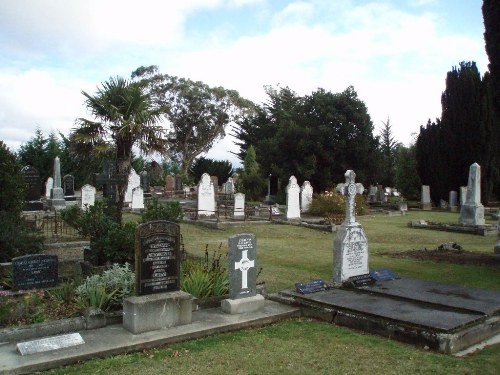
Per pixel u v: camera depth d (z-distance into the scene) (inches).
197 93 2723.9
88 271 448.1
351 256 417.4
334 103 1733.5
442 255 621.3
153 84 2674.7
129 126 621.0
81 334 283.1
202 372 237.5
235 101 2805.1
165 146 682.2
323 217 1158.3
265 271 501.0
